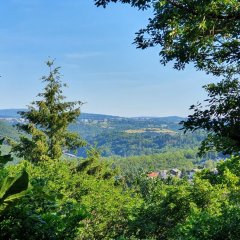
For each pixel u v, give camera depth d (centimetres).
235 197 2136
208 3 825
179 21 937
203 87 1070
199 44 941
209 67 1088
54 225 381
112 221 2416
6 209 303
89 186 2269
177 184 2759
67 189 2072
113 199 2403
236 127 983
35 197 382
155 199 2558
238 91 1066
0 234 347
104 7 948
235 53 1050
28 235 354
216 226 1294
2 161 361
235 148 1009
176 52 1005
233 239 1270
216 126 1002
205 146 1054
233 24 920
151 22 1001
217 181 2922
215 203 2281
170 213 2356
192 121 1031
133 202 2527
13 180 293
